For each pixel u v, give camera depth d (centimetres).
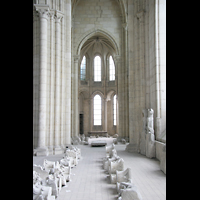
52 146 1631
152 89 1566
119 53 2870
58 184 754
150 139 1438
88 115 3953
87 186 812
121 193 576
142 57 1719
